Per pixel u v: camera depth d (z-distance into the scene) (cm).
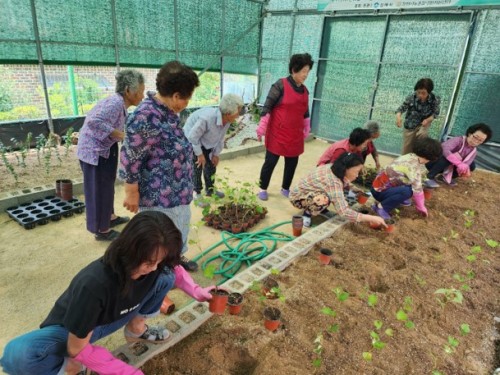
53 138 569
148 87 946
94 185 300
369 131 399
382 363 193
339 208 329
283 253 290
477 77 604
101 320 142
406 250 313
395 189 366
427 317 233
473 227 378
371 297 208
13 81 762
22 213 362
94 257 304
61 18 551
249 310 224
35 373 140
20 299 249
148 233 121
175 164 221
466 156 481
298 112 400
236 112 361
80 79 863
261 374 178
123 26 627
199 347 193
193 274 285
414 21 643
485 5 561
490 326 231
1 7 491
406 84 680
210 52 782
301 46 808
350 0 695
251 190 472
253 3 827
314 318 220
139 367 176
